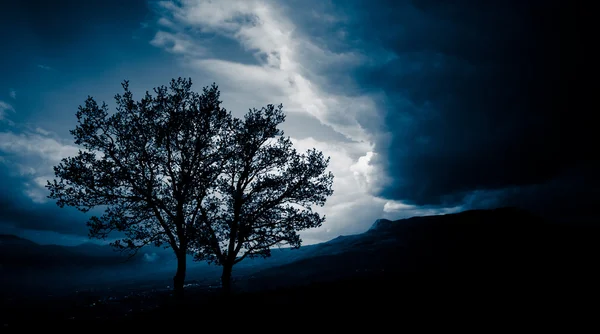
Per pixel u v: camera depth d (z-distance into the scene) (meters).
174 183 19.39
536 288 15.42
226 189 19.91
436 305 12.49
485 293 14.53
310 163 21.17
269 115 21.39
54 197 17.05
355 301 13.44
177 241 20.00
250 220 19.59
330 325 10.49
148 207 19.19
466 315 11.16
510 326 9.95
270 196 20.83
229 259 19.14
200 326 11.26
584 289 14.82
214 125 20.30
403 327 10.00
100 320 14.01
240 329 10.61
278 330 10.25
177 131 19.25
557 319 10.59
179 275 18.44
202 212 19.30
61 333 12.04
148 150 19.25
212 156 19.98
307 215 20.28
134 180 18.59
